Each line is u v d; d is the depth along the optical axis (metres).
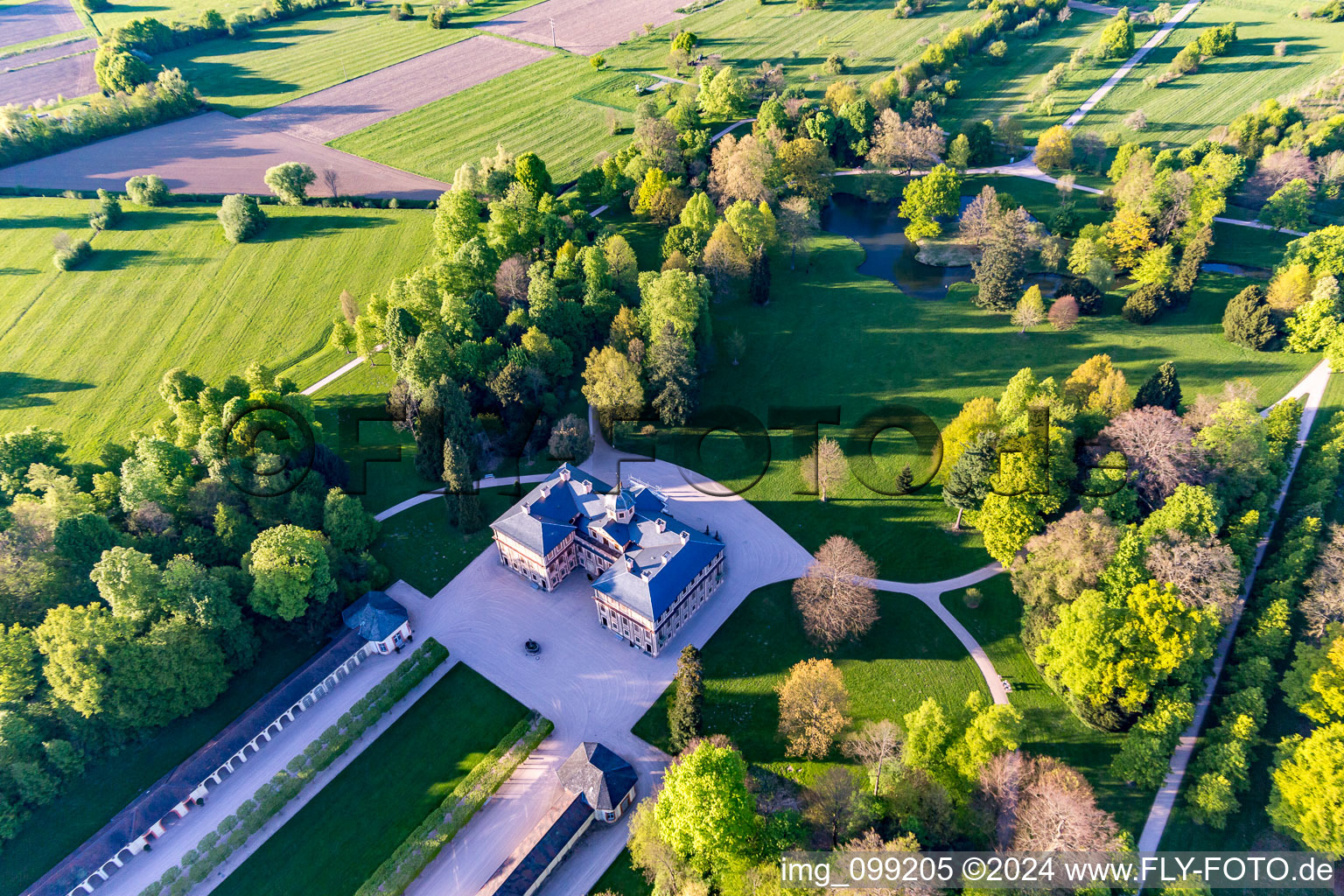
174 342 158.62
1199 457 109.56
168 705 95.31
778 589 112.56
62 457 125.00
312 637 105.88
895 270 176.88
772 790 89.62
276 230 188.12
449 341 134.62
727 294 168.88
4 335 160.62
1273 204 171.00
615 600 102.12
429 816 89.12
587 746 91.44
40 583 96.94
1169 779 89.62
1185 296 157.12
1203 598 93.38
